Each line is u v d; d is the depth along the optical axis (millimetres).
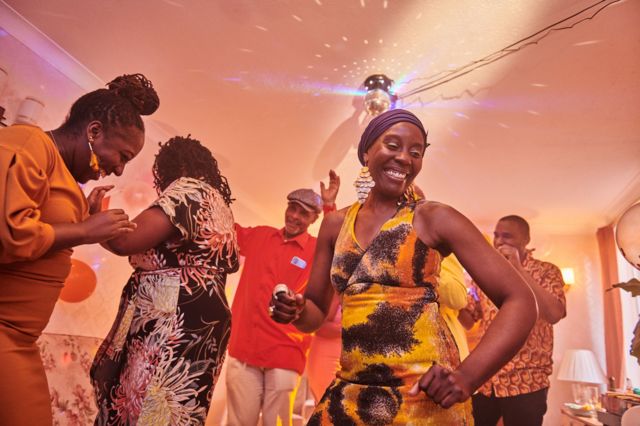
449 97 3076
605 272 5391
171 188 1462
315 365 3375
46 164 1146
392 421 845
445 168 4285
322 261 1194
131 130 1387
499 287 866
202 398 1316
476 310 2418
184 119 3590
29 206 1046
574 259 5746
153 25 2586
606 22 2352
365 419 864
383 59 2693
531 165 4148
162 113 3527
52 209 1162
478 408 2836
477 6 2273
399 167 1042
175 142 1700
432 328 899
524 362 2820
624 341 4926
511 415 2771
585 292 5645
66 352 2822
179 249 1412
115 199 3473
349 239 1033
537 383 2787
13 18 2557
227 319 1467
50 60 2812
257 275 3125
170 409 1256
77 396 2812
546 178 4422
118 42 2752
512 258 2342
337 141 3768
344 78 2902
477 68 2756
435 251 954
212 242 1463
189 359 1318
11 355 1086
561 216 5496
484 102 3135
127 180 3590
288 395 2854
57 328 2834
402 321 897
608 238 5387
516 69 2764
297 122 3523
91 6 2475
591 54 2605
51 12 2539
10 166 1044
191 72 2990
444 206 964
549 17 2324
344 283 999
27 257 1047
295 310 1037
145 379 1270
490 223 5766
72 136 1316
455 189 4777
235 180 4785
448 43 2543
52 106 2842
